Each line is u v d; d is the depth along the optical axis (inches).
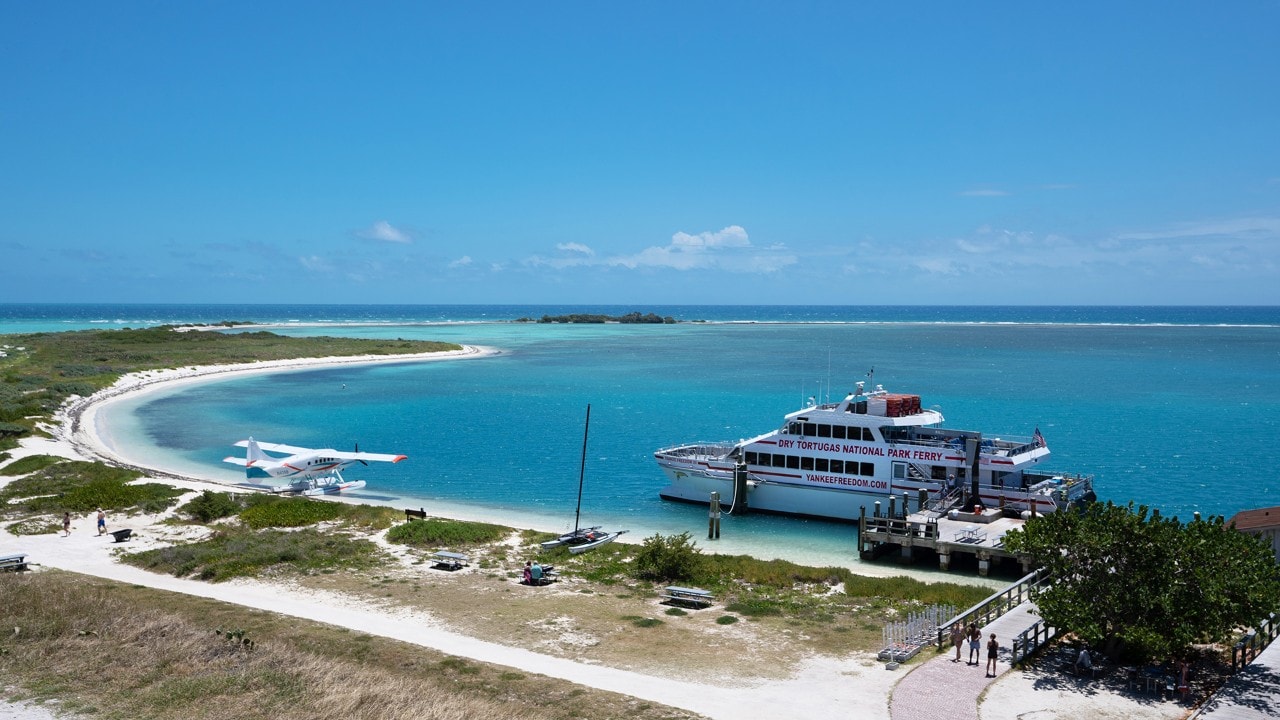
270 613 1295.5
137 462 2736.2
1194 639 1035.3
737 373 5472.4
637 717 932.6
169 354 5944.9
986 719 928.3
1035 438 2009.1
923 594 1423.5
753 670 1101.1
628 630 1262.3
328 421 3604.8
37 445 2701.8
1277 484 2359.7
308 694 941.2
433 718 878.4
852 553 1775.3
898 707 966.4
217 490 2219.5
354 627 1250.6
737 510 2102.6
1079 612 1043.3
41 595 1275.8
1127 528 1050.1
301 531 1844.2
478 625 1282.0
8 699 925.8
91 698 930.1
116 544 1728.6
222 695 938.7
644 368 5831.7
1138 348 7544.3
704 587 1494.8
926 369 5679.1
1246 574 1013.8
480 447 3024.1
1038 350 7386.8
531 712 930.7
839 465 2012.8
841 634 1247.5
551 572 1557.6
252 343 6993.1
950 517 1807.3
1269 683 994.1
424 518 1973.4
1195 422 3410.4
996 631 1198.9
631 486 2427.4
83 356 5511.8
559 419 3622.0
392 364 6131.9
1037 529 1150.3
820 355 6914.4
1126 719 923.4
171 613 1253.7
